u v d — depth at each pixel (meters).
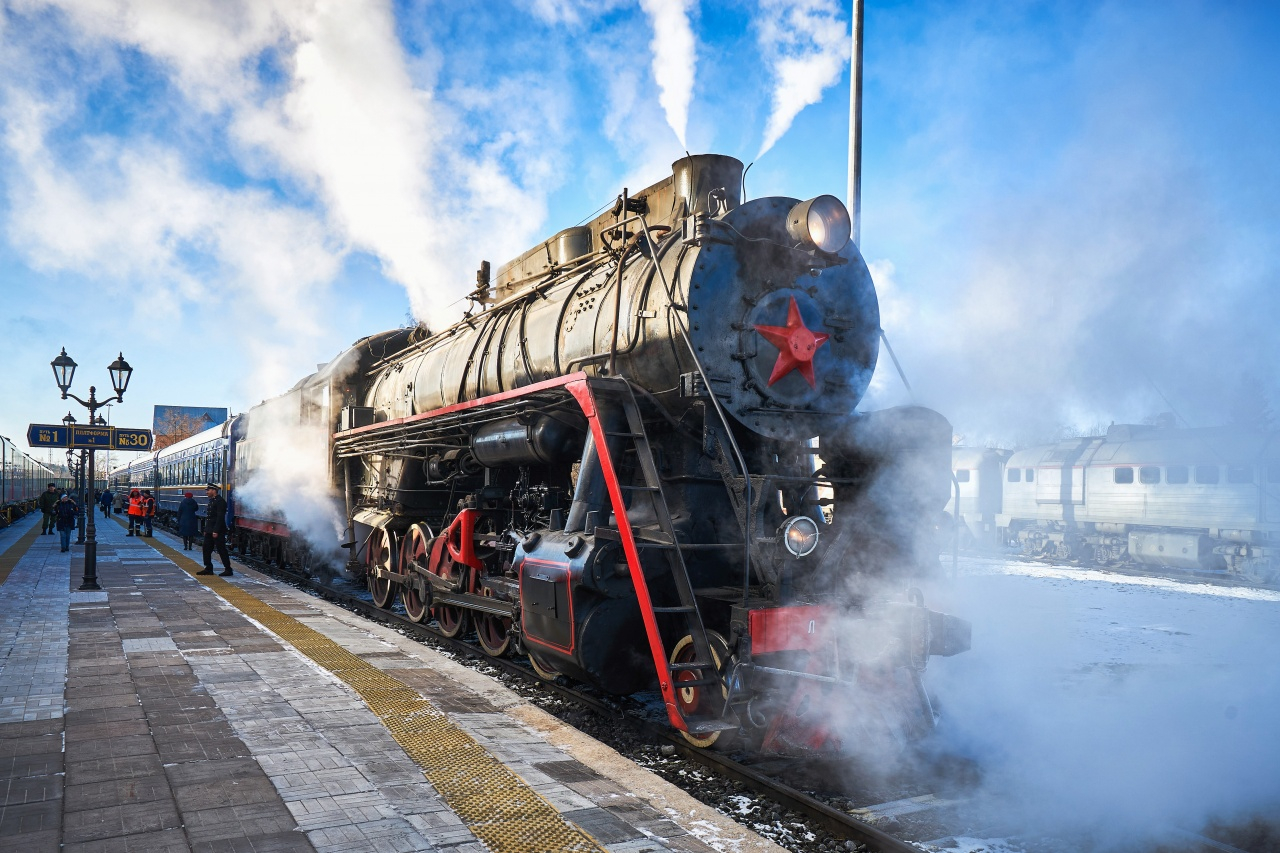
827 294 6.25
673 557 5.22
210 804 3.56
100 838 3.20
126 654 6.73
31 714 4.91
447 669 6.42
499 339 7.94
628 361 6.09
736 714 4.82
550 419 6.54
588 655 5.54
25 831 3.25
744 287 5.79
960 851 3.89
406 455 9.60
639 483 6.20
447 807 3.59
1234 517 18.06
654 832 3.50
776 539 5.09
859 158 10.23
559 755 4.46
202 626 8.19
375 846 3.17
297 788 3.77
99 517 46.41
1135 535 20.62
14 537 26.48
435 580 8.53
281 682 5.80
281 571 15.62
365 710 5.11
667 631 5.77
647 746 5.26
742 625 4.77
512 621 6.96
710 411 5.54
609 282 6.52
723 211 6.38
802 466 6.17
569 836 3.35
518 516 7.80
